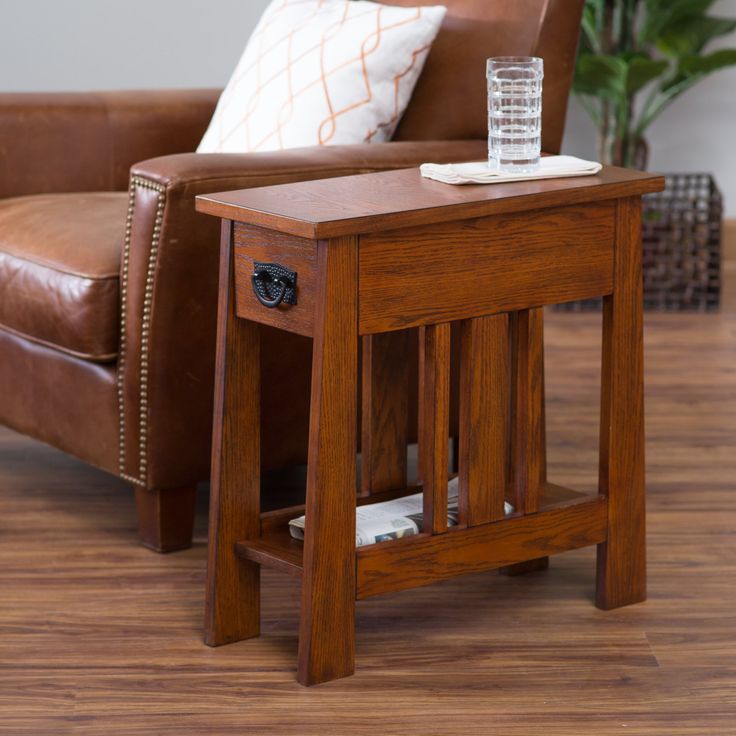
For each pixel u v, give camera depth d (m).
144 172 2.35
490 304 2.06
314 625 2.01
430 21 2.69
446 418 2.06
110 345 2.47
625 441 2.27
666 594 2.36
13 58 4.28
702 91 4.71
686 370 3.71
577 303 4.40
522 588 2.40
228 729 1.91
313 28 2.82
